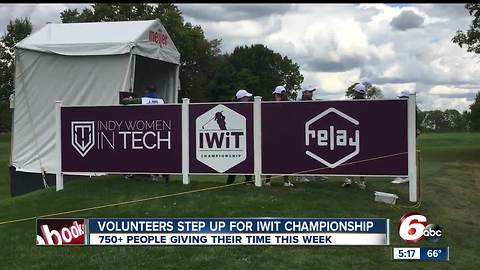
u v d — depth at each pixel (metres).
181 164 8.88
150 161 9.02
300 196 8.01
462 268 5.77
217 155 8.71
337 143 8.24
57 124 9.35
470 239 6.78
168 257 5.81
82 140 9.26
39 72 12.18
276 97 9.60
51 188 9.55
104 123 9.17
